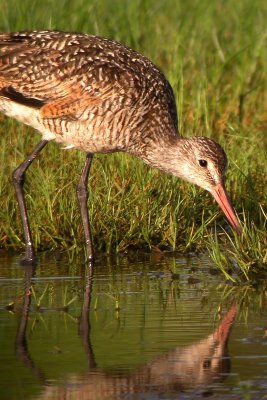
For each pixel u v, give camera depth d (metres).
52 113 14.26
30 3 20.89
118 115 14.27
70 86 14.21
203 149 14.32
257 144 16.81
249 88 19.52
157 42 21.36
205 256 14.38
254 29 22.11
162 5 23.88
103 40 14.59
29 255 14.09
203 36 21.75
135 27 21.25
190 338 10.62
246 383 9.38
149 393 9.22
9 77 14.41
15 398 9.12
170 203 15.00
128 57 14.49
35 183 15.42
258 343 10.44
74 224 14.69
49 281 13.04
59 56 14.32
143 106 14.34
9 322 11.24
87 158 14.66
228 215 14.18
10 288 12.67
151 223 14.82
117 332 10.85
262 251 13.27
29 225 14.23
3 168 15.59
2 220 14.88
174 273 13.39
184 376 9.55
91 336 10.72
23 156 16.22
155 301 12.05
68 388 9.34
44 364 9.91
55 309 11.75
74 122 14.33
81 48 14.38
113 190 15.27
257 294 12.38
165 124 14.52
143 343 10.46
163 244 14.69
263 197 15.47
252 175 15.84
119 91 14.19
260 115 18.38
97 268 13.76
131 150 14.69
